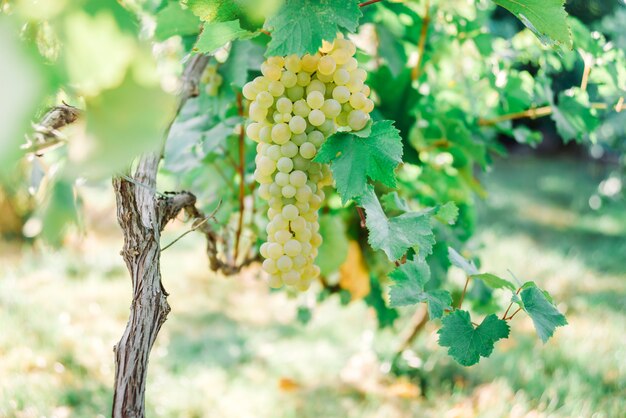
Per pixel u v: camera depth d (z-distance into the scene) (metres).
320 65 1.15
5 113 0.69
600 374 2.31
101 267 3.33
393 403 2.17
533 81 1.65
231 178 1.68
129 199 1.22
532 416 2.02
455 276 2.89
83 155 0.74
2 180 0.72
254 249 1.67
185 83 1.39
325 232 1.57
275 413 2.08
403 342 2.44
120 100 0.76
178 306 3.03
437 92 1.82
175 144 1.53
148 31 1.47
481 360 2.43
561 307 3.09
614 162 6.32
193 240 3.91
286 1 1.07
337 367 2.46
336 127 1.20
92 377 2.19
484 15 1.76
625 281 3.62
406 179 1.76
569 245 4.34
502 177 6.59
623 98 1.66
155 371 2.31
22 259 3.33
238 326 2.85
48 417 1.88
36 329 2.46
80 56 0.77
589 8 2.60
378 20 1.58
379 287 1.86
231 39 1.15
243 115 1.54
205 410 2.08
